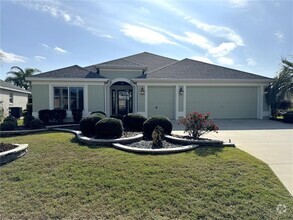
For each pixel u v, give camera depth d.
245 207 4.18
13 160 6.60
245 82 19.19
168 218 3.85
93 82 17.39
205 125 8.88
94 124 9.67
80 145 8.35
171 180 5.15
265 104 19.56
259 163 6.41
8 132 11.28
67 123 15.80
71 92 17.20
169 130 9.83
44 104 16.89
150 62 24.31
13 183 5.10
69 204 4.23
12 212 3.98
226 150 7.72
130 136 9.58
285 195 4.64
